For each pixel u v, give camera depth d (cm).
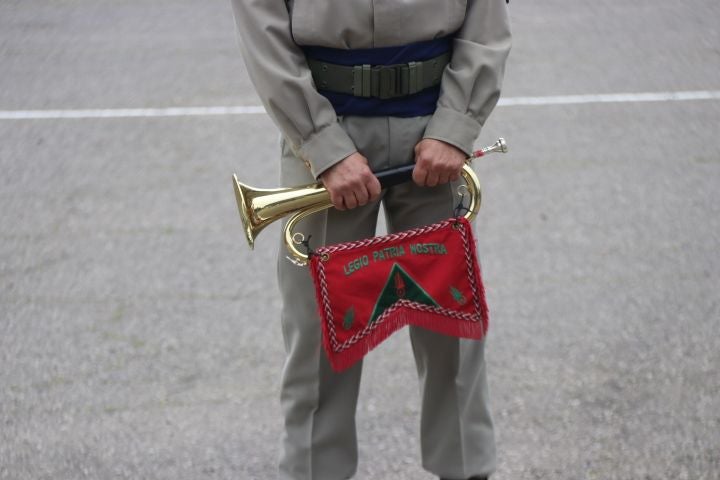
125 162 596
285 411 282
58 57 815
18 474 320
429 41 249
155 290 446
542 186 545
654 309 416
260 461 325
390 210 270
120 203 539
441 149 247
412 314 256
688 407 347
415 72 248
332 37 243
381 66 246
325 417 278
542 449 325
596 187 543
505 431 335
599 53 789
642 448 325
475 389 281
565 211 515
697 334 395
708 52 785
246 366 384
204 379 376
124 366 386
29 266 471
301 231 264
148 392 368
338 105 251
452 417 281
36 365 388
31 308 432
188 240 494
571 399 353
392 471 317
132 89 730
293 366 276
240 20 245
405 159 254
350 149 244
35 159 605
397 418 346
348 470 284
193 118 666
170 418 350
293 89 242
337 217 261
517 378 367
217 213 524
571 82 721
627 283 439
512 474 312
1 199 548
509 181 552
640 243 479
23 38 873
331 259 247
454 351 274
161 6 974
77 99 713
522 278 447
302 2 241
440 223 256
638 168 567
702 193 534
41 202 543
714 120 640
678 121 640
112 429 345
